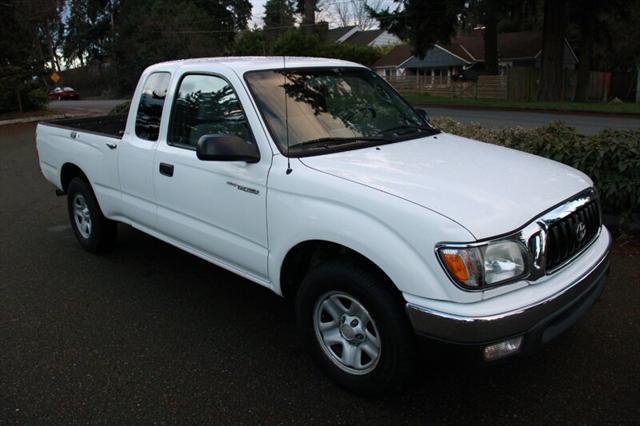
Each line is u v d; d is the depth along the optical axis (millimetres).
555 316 2803
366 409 3094
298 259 3486
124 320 4219
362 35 64375
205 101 3975
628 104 26875
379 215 2832
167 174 4195
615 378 3314
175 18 53750
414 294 2711
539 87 29781
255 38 49781
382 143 3760
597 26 32844
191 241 4168
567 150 5902
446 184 3006
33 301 4570
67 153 5547
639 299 4297
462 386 3283
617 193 5535
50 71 29047
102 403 3193
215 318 4234
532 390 3227
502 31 49594
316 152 3490
